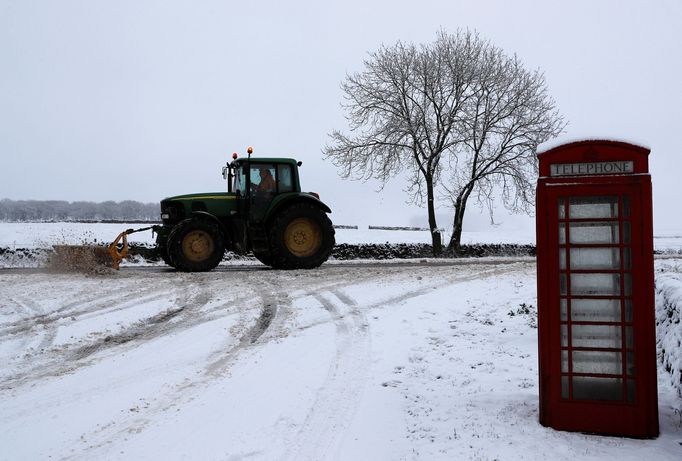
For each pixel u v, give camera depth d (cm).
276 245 1443
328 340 737
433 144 2470
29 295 1058
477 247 2458
